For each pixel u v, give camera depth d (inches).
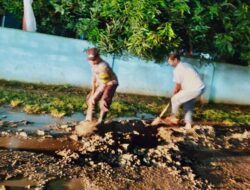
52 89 323.6
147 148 224.1
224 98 354.0
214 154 229.1
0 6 354.9
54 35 332.5
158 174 192.1
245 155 234.2
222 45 325.1
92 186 172.2
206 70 345.7
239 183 195.5
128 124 257.8
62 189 167.3
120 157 205.3
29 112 263.0
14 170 177.3
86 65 333.7
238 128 287.3
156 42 304.2
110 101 237.1
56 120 255.4
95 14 326.6
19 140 214.2
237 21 332.8
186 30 326.3
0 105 269.0
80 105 288.4
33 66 327.6
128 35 322.0
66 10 334.0
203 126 271.9
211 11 315.0
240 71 351.6
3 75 325.1
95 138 224.7
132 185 178.1
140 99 333.1
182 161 210.4
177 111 279.3
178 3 305.9
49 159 193.2
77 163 193.2
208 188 185.0
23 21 334.6
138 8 303.1
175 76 259.8
